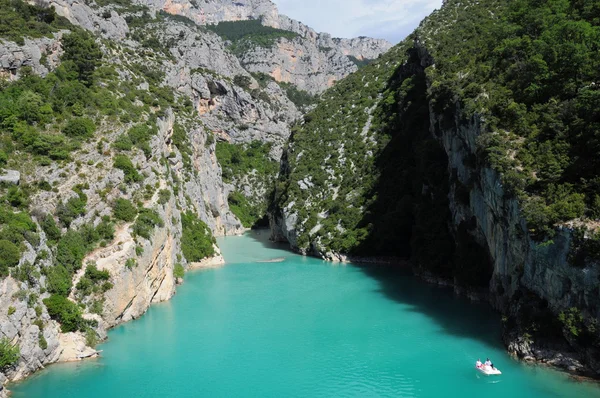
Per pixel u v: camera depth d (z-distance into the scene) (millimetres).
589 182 37438
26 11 71312
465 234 58000
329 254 81188
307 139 105250
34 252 38750
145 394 34219
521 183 41094
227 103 154125
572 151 40688
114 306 45969
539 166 41406
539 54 48719
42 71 63156
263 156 152625
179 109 104938
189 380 36312
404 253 76875
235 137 152750
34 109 54938
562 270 35531
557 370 35469
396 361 39281
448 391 34125
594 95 40219
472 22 89125
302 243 86438
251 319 49875
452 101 62062
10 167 47062
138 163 58406
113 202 51625
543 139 43594
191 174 92250
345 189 89688
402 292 59781
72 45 69125
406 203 75750
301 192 93250
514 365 37500
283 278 68062
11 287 35094
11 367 34562
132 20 161375
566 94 44938
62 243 43500
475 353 40375
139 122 66188
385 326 47438
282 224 96625
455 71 67500
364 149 94062
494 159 44750
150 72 109188
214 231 109812
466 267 56438
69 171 50469
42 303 38406
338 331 46281
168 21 169000
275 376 36969
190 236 76812
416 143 82562
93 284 44188
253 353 41250
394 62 115750
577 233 34281
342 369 38031
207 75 151125
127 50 113062
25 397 33156
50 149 51312
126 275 47438
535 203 38719
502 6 90500
